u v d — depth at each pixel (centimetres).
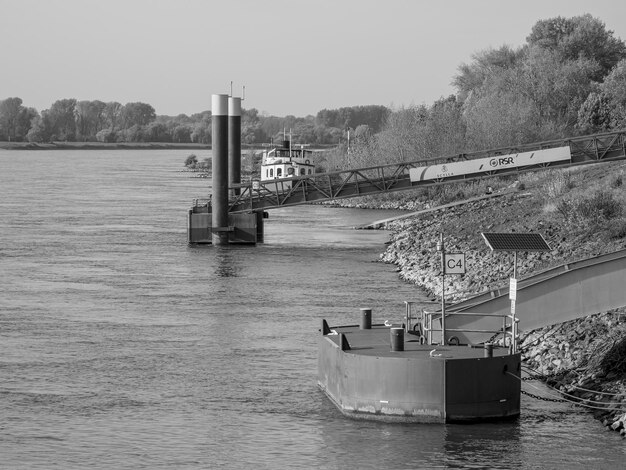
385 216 18062
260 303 8519
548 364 5956
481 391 4875
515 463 4534
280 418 5206
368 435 4838
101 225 15575
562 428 4969
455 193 18350
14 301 8594
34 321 7700
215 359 6475
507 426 4953
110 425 5144
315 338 7088
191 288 9350
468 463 4541
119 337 7125
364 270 10650
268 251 12494
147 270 10581
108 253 12062
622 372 5531
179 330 7369
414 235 12988
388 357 4888
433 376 4841
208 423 5162
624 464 4522
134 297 8819
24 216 17088
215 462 4628
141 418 5256
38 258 11512
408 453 4644
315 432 4969
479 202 14988
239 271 10544
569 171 14062
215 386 5825
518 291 5556
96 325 7544
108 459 4675
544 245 5319
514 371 4959
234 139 15700
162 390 5750
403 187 13075
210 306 8369
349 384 5019
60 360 6444
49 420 5228
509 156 12669
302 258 11725
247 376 6044
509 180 17625
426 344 5281
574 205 10356
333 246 13138
